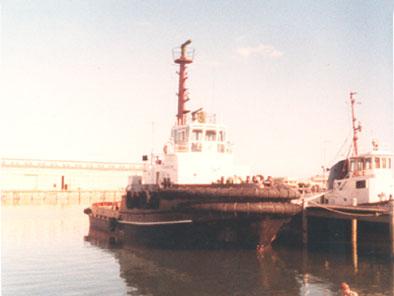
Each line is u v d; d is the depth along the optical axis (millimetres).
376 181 35125
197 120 35625
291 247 33062
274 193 28469
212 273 24766
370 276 24281
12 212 72062
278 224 29250
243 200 28406
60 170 105500
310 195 38250
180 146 34562
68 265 27500
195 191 28828
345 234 35625
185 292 21328
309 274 24625
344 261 28047
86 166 108938
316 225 35188
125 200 36812
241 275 24359
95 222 46438
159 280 23422
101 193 106688
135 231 34000
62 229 47438
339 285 22531
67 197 101562
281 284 22625
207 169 33344
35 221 56500
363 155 36844
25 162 101000
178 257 28859
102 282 23172
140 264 27156
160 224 30844
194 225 29484
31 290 21703
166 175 34094
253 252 30188
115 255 30781
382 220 28422
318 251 31422
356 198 35719
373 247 32531
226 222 29000
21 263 28219
